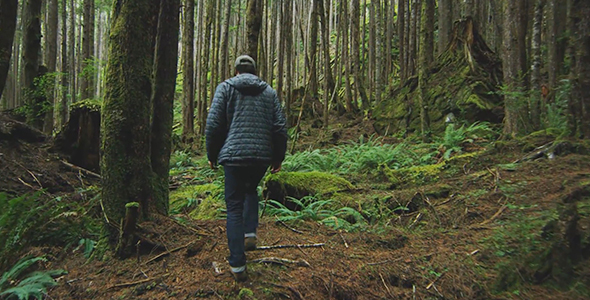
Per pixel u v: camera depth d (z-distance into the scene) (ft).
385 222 12.73
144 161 9.96
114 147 9.51
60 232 10.16
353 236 10.96
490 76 30.22
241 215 8.05
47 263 9.16
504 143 16.72
